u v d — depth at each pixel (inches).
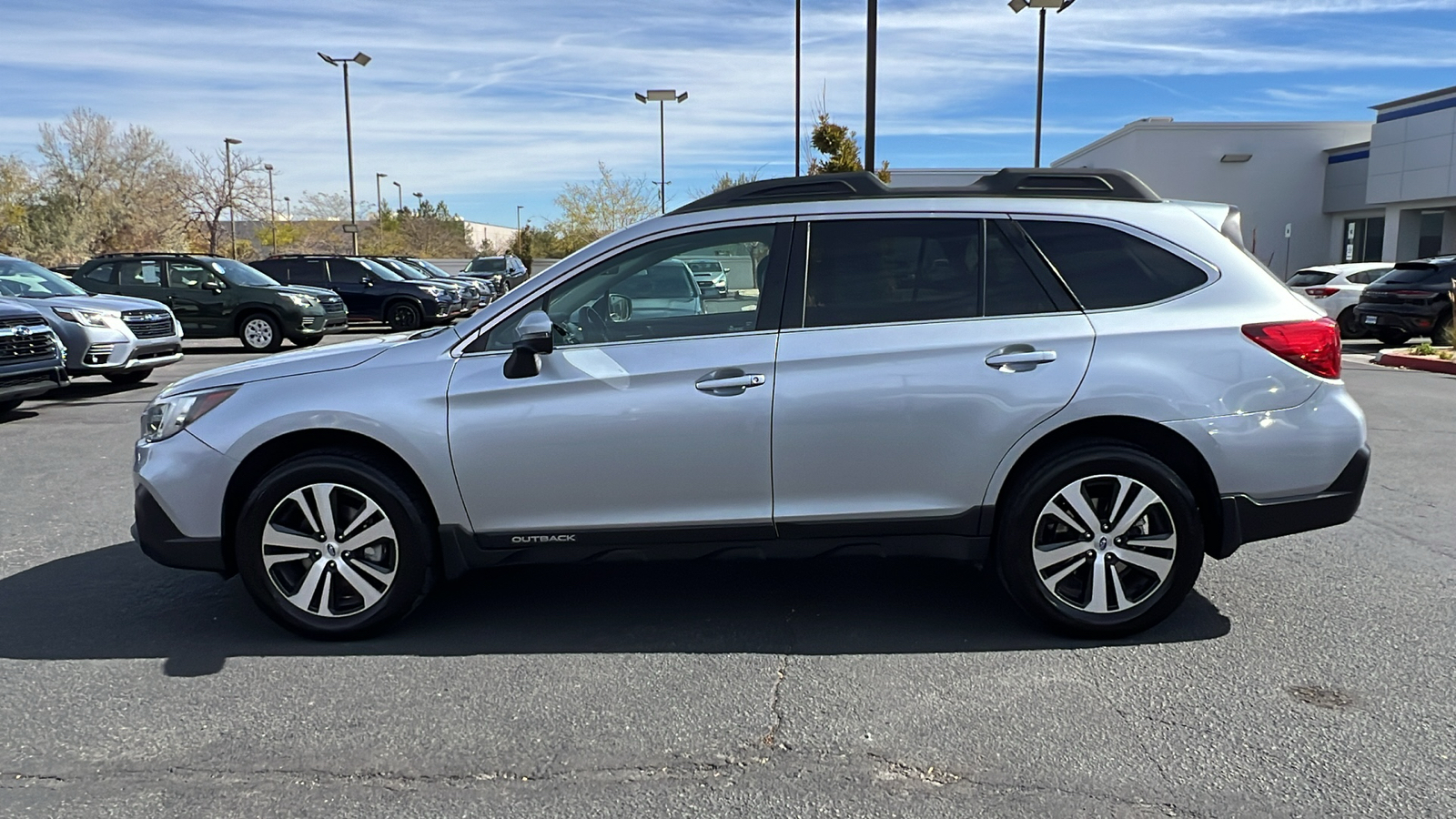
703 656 158.9
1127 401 155.1
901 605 181.2
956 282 161.3
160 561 165.0
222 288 723.4
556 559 164.2
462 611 181.3
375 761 126.1
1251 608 176.2
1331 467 157.5
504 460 159.5
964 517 159.9
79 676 152.8
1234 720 134.3
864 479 159.2
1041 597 159.8
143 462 164.2
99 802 116.9
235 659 159.3
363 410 159.0
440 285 933.8
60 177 1802.4
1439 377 501.4
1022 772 121.5
